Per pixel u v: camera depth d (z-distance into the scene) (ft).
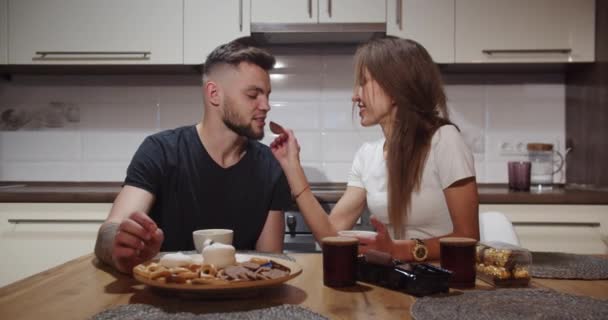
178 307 2.75
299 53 9.18
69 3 8.16
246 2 8.09
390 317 2.58
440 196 4.83
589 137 8.41
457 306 2.69
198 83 9.27
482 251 3.36
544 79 9.20
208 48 8.13
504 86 9.21
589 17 8.08
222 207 5.50
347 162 9.21
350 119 9.20
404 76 4.89
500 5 8.07
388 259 3.17
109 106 9.30
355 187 5.81
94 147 9.30
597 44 8.06
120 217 4.86
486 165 9.21
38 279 3.37
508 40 8.08
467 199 4.54
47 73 9.20
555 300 2.81
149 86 9.29
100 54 8.21
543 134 9.21
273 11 8.10
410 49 4.99
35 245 7.59
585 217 7.42
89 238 7.60
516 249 3.28
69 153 9.31
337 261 3.18
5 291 3.07
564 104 9.21
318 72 9.19
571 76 8.98
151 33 8.15
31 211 7.60
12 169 9.34
